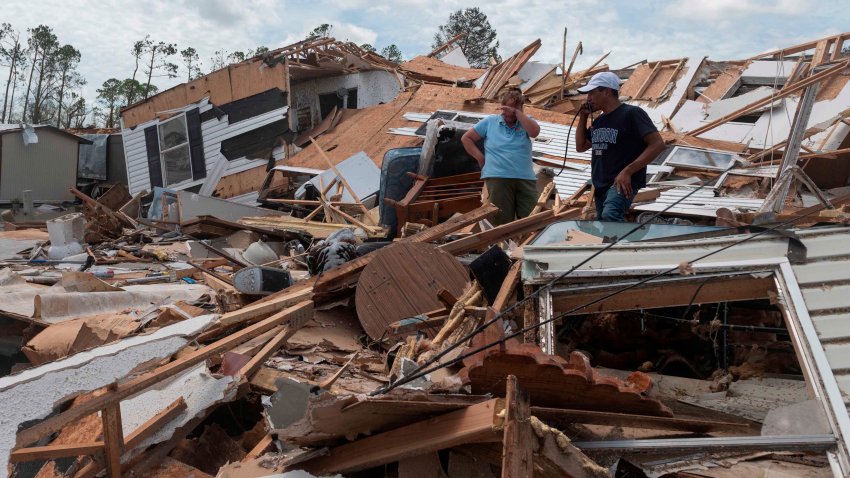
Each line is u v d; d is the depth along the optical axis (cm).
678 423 285
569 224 498
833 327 320
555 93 1761
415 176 818
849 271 344
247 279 516
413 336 444
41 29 5356
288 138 1780
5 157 2223
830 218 473
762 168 1120
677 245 388
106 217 1216
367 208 1232
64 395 288
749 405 347
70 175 2364
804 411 286
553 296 381
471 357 341
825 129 1249
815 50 1527
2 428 266
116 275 789
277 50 1792
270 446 318
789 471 269
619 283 377
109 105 5188
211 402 349
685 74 1689
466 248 572
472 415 246
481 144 730
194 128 1891
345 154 1617
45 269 845
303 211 1336
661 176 1182
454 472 268
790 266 352
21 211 2155
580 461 239
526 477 219
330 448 283
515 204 686
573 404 288
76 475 297
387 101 1991
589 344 436
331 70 1986
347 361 437
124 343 325
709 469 269
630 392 277
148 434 321
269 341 414
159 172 1975
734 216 546
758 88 1502
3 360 597
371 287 496
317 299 512
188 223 1073
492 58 2000
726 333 417
